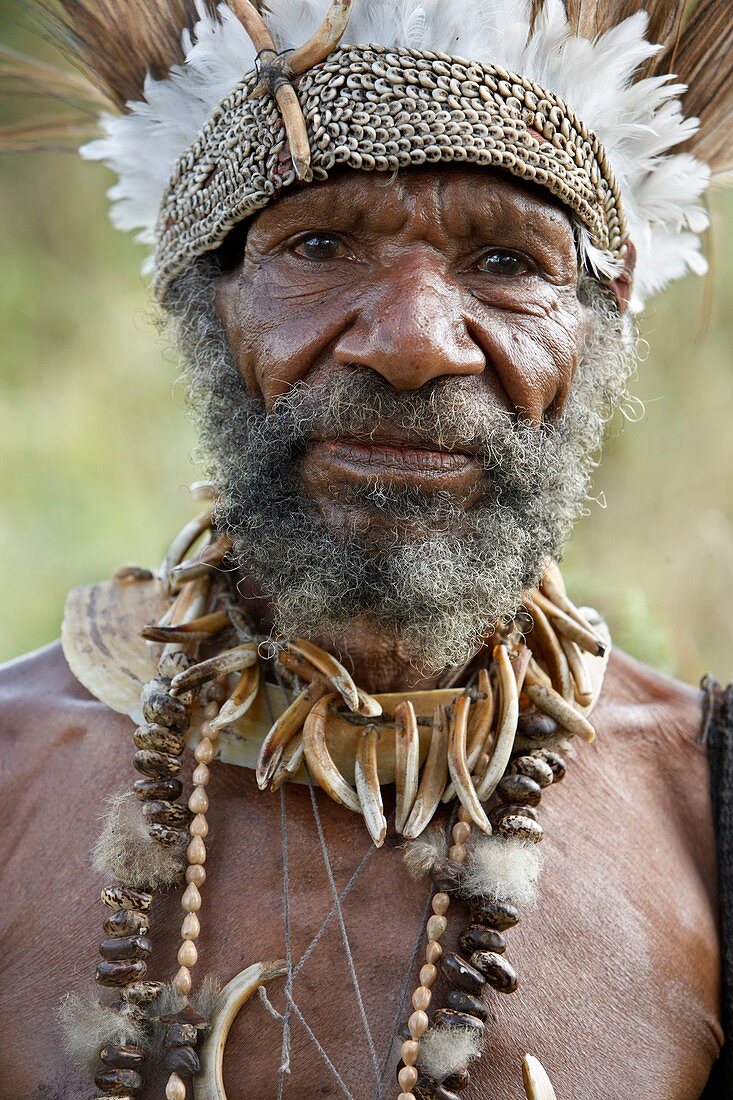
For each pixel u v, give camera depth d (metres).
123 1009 1.07
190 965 1.09
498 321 1.14
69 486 3.80
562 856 1.20
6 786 1.23
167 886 1.14
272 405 1.16
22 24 1.40
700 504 3.28
